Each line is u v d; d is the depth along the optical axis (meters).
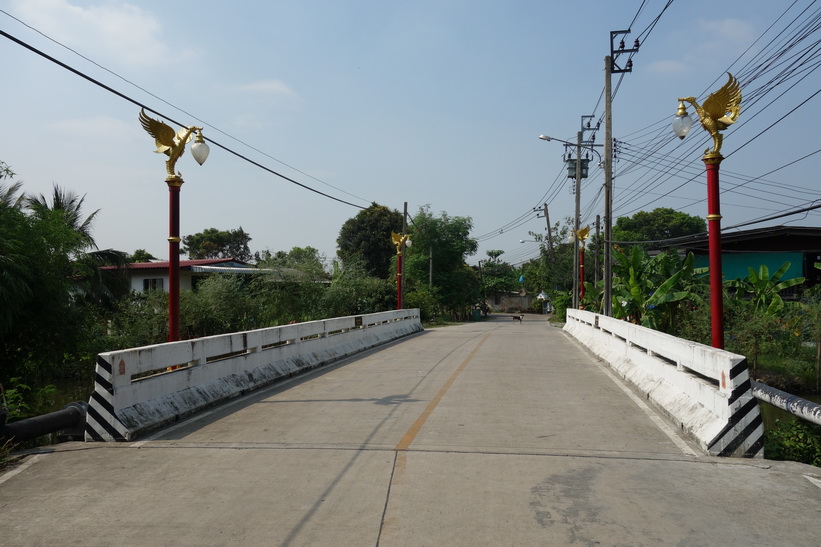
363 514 4.80
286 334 12.96
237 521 4.69
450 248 54.50
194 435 7.54
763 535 4.39
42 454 6.71
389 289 38.44
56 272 13.50
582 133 35.97
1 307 11.77
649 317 20.50
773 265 26.14
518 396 10.01
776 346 16.31
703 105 9.09
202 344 9.59
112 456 6.60
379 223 58.59
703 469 5.96
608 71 22.08
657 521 4.64
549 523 4.60
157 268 31.48
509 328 33.59
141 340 19.89
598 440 7.08
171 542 4.32
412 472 5.86
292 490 5.39
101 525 4.65
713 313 8.97
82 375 17.17
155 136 9.94
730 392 6.52
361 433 7.46
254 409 9.18
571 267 46.31
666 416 8.34
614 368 13.16
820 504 5.02
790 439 9.10
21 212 13.23
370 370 13.62
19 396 12.13
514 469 5.94
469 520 4.66
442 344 20.83
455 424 7.91
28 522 4.73
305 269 29.83
